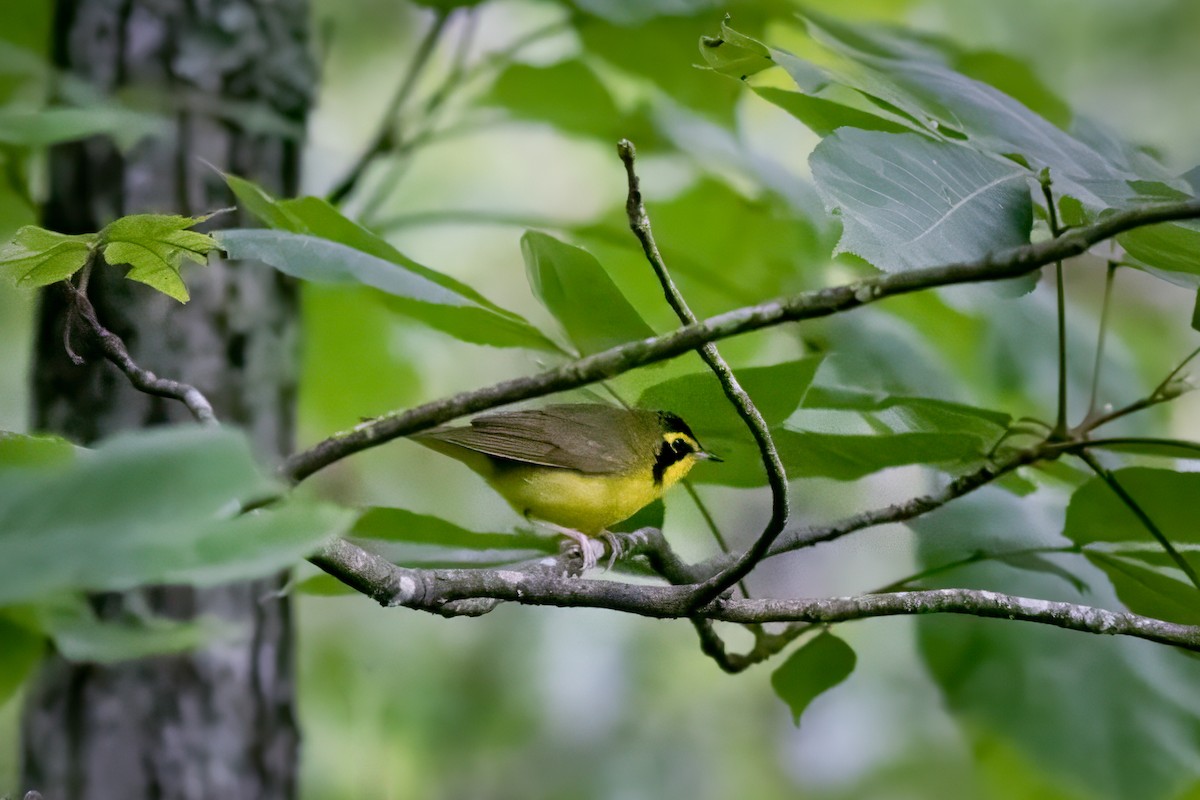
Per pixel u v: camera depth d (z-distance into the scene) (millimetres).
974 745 10000
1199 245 5762
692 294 11836
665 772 15656
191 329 9602
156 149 9500
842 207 5203
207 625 4836
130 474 2029
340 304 12695
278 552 2068
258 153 9859
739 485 7922
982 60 9594
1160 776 8508
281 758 9898
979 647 8812
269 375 9977
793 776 15508
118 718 9297
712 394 7117
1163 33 15852
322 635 15086
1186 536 7391
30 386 9531
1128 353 11758
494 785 15328
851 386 8734
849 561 14875
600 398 8227
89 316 5523
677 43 11203
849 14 13484
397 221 10195
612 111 11773
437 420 5012
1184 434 13562
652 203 12312
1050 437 7480
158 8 9609
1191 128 15656
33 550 1913
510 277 16250
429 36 10562
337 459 4969
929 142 5801
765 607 6566
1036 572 8719
